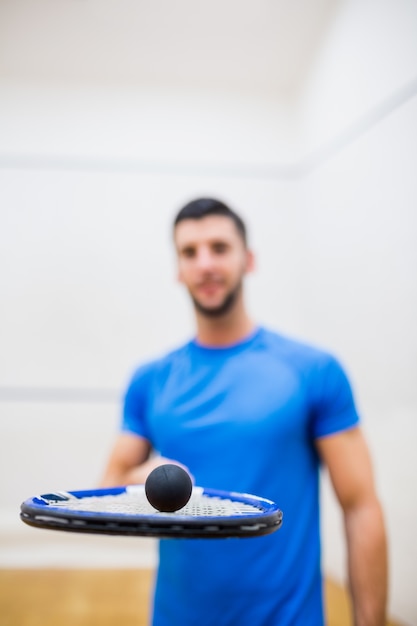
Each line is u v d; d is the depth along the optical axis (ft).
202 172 9.16
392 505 6.01
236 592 3.03
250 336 3.52
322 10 7.59
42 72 9.08
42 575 7.63
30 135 9.08
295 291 8.98
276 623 2.98
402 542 5.77
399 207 5.78
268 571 3.03
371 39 6.32
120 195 9.04
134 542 8.25
